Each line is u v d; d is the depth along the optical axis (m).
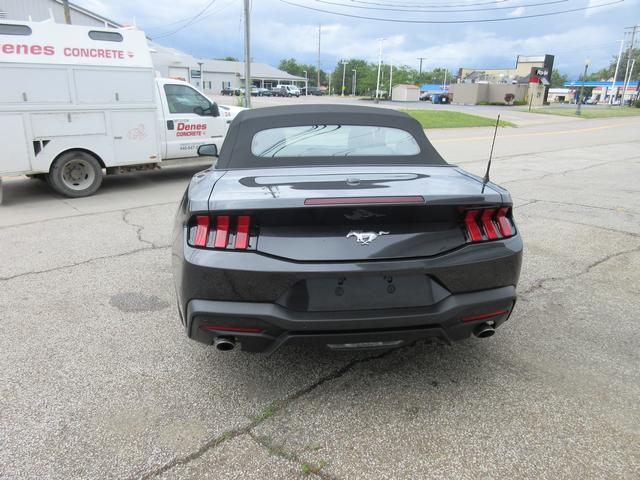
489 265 2.66
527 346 3.40
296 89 76.12
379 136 3.68
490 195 2.69
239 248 2.50
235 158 3.44
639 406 2.74
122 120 8.73
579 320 3.79
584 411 2.69
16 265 5.01
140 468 2.29
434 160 3.61
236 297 2.50
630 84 99.56
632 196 8.48
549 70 68.44
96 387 2.91
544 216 7.02
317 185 2.80
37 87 7.82
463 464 2.31
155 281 4.58
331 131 3.65
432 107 50.62
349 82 138.00
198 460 2.34
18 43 7.59
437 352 3.33
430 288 2.59
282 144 3.52
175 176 10.72
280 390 2.90
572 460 2.33
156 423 2.60
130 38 8.63
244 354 3.30
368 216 2.53
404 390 2.89
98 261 5.13
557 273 4.79
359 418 2.64
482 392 2.87
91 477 2.23
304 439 2.48
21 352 3.31
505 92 65.19
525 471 2.27
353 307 2.52
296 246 2.50
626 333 3.59
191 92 9.87
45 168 8.12
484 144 17.53
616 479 2.22
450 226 2.66
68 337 3.52
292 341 2.53
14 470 2.26
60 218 6.98
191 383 2.96
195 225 2.62
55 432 2.52
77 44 8.09
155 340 3.48
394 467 2.30
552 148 16.53
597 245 5.67
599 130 26.02
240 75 93.56
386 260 2.53
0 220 6.89
